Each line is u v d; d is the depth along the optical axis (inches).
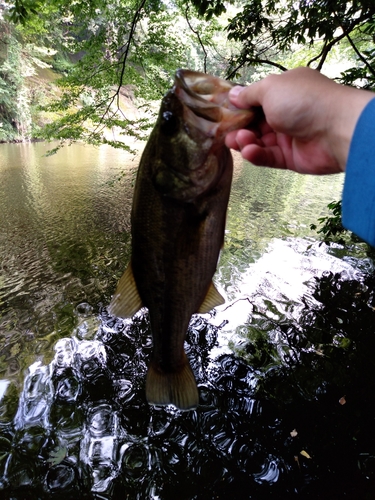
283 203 102.9
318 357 40.2
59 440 31.6
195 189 13.8
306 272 59.3
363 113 9.7
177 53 66.7
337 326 45.4
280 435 31.4
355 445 30.0
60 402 35.4
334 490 26.8
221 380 37.1
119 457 30.0
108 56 69.7
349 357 40.1
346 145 10.7
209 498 26.9
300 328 45.0
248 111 12.7
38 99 229.0
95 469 29.1
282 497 26.6
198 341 42.6
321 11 40.1
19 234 78.9
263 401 34.8
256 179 137.6
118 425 32.9
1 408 34.7
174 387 17.3
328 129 11.2
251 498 26.7
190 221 14.6
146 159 14.7
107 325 46.5
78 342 43.6
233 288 54.0
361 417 32.6
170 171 13.9
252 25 50.2
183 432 32.0
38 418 33.7
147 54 64.2
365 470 28.0
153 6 59.5
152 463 29.5
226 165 13.8
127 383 37.5
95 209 96.7
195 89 13.4
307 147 12.7
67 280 58.6
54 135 63.2
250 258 64.7
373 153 9.2
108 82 65.8
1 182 124.5
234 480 28.0
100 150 207.5
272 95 11.6
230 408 34.1
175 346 16.9
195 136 13.1
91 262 65.2
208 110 12.9
